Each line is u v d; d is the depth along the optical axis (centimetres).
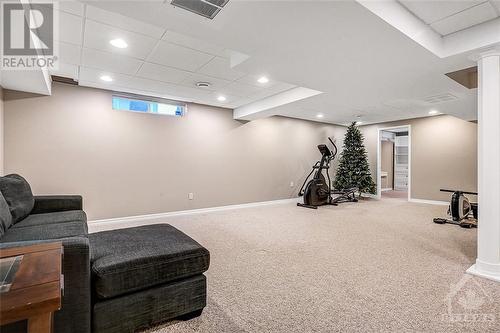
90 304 146
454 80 342
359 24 204
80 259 139
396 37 224
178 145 529
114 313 152
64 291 136
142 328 168
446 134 649
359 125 816
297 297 211
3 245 121
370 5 188
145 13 191
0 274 87
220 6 182
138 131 483
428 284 233
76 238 146
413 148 707
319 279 243
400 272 258
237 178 612
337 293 217
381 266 272
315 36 223
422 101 463
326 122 771
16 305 68
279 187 688
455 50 258
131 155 477
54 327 134
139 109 483
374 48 245
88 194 438
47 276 86
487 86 249
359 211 571
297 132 719
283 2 176
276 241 357
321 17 194
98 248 179
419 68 298
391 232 402
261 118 630
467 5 216
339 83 357
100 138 446
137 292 161
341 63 284
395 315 186
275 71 311
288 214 539
